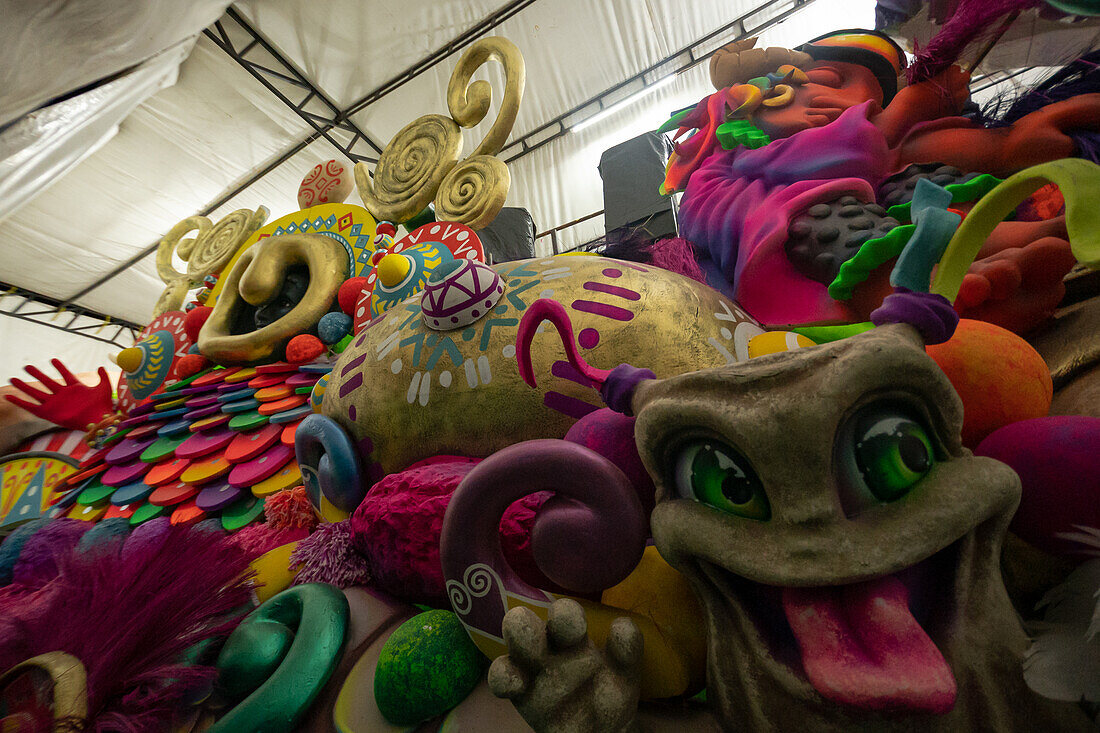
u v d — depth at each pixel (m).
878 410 0.43
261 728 0.62
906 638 0.39
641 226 1.84
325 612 0.75
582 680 0.46
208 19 4.01
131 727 0.60
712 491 0.46
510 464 0.54
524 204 8.35
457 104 2.01
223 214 8.19
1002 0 1.17
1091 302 0.91
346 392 1.05
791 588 0.44
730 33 6.72
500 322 0.92
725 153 1.67
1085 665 0.40
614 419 0.65
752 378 0.43
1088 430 0.49
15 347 8.80
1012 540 0.53
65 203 7.17
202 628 0.75
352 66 6.48
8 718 0.58
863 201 1.31
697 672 0.55
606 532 0.51
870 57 1.64
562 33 6.52
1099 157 1.15
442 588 0.73
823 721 0.43
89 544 1.04
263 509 1.38
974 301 0.90
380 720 0.64
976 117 1.37
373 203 2.13
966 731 0.42
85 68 3.26
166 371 2.32
